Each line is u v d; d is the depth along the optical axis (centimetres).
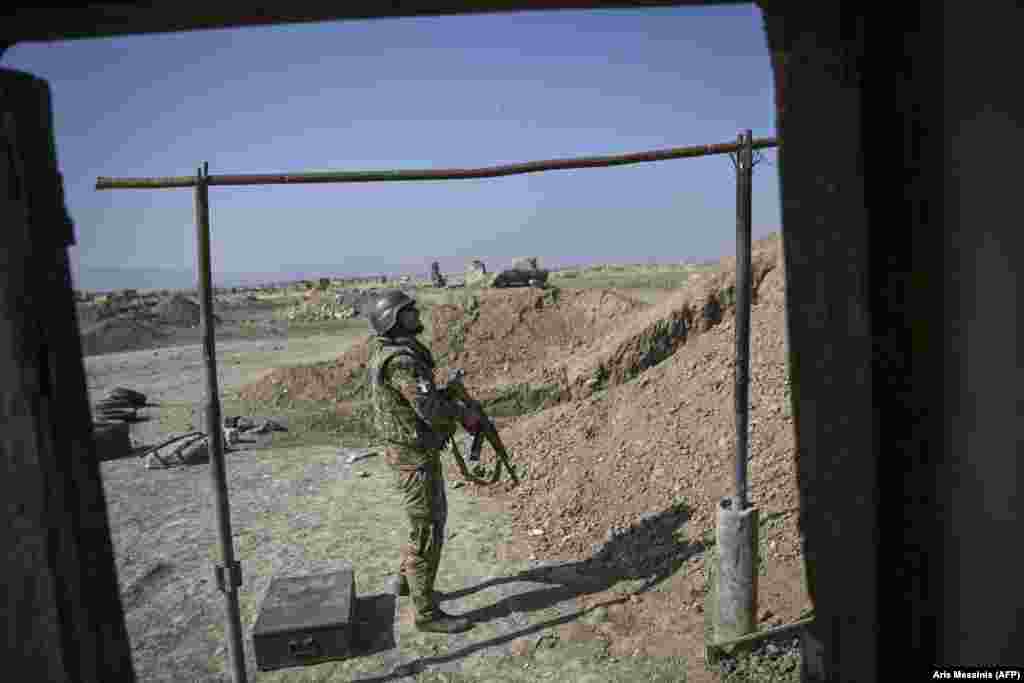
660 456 535
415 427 360
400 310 359
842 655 113
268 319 2672
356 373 995
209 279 263
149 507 619
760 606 345
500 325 970
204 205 259
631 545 450
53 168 114
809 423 115
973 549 94
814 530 117
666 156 276
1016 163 82
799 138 109
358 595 431
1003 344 86
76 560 115
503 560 466
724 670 311
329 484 656
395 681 338
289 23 108
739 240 286
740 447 305
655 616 373
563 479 564
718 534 314
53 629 110
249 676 348
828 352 109
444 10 106
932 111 91
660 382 638
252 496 632
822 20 100
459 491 598
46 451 109
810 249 110
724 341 641
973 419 91
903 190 96
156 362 1656
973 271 89
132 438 888
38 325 108
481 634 376
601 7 106
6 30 102
